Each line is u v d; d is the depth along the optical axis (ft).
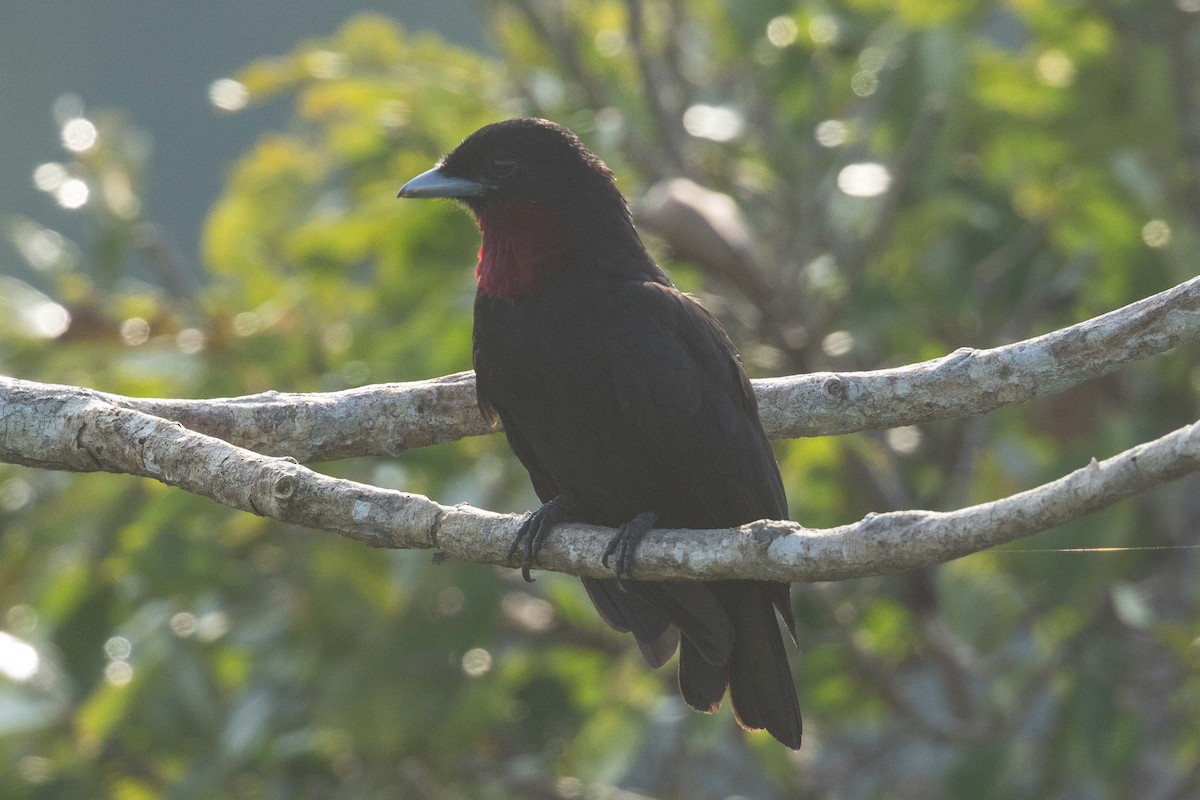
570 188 24.09
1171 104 38.63
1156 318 19.86
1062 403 38.06
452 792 37.70
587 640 40.09
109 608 35.73
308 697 33.96
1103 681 35.45
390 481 31.81
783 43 39.40
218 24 140.05
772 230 41.75
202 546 34.01
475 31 119.44
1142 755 39.24
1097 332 20.29
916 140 35.53
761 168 42.50
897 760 42.68
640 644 24.47
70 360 34.40
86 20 138.62
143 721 33.91
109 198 39.17
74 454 20.26
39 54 137.39
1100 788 39.52
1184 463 15.37
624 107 41.01
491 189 24.25
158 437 19.79
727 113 42.65
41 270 39.83
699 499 24.09
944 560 16.69
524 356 23.62
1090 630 36.76
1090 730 35.19
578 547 21.31
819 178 39.68
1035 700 39.75
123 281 40.04
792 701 23.66
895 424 22.49
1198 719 36.35
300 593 33.88
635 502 24.38
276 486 18.93
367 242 36.32
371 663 33.14
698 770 45.37
